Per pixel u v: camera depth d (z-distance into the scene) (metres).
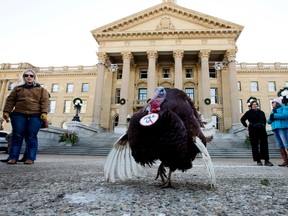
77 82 47.06
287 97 12.88
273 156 14.51
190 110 2.25
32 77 5.50
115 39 33.31
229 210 1.61
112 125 34.72
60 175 3.53
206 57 31.22
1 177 3.13
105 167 2.54
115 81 36.66
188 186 2.62
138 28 33.91
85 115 44.88
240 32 32.31
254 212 1.57
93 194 2.08
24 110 5.45
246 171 4.97
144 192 2.20
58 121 45.47
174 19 33.69
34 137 5.67
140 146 2.10
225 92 33.62
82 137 23.58
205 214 1.51
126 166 2.67
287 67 42.97
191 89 35.25
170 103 2.14
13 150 5.40
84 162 7.64
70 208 1.61
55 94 47.06
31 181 2.83
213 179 2.07
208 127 2.79
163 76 36.19
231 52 31.14
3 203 1.74
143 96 35.69
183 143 2.02
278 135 7.00
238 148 18.88
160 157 2.13
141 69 37.06
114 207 1.65
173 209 1.62
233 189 2.44
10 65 50.88
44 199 1.88
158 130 1.98
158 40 32.69
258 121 7.49
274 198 2.01
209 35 32.16
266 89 42.16
